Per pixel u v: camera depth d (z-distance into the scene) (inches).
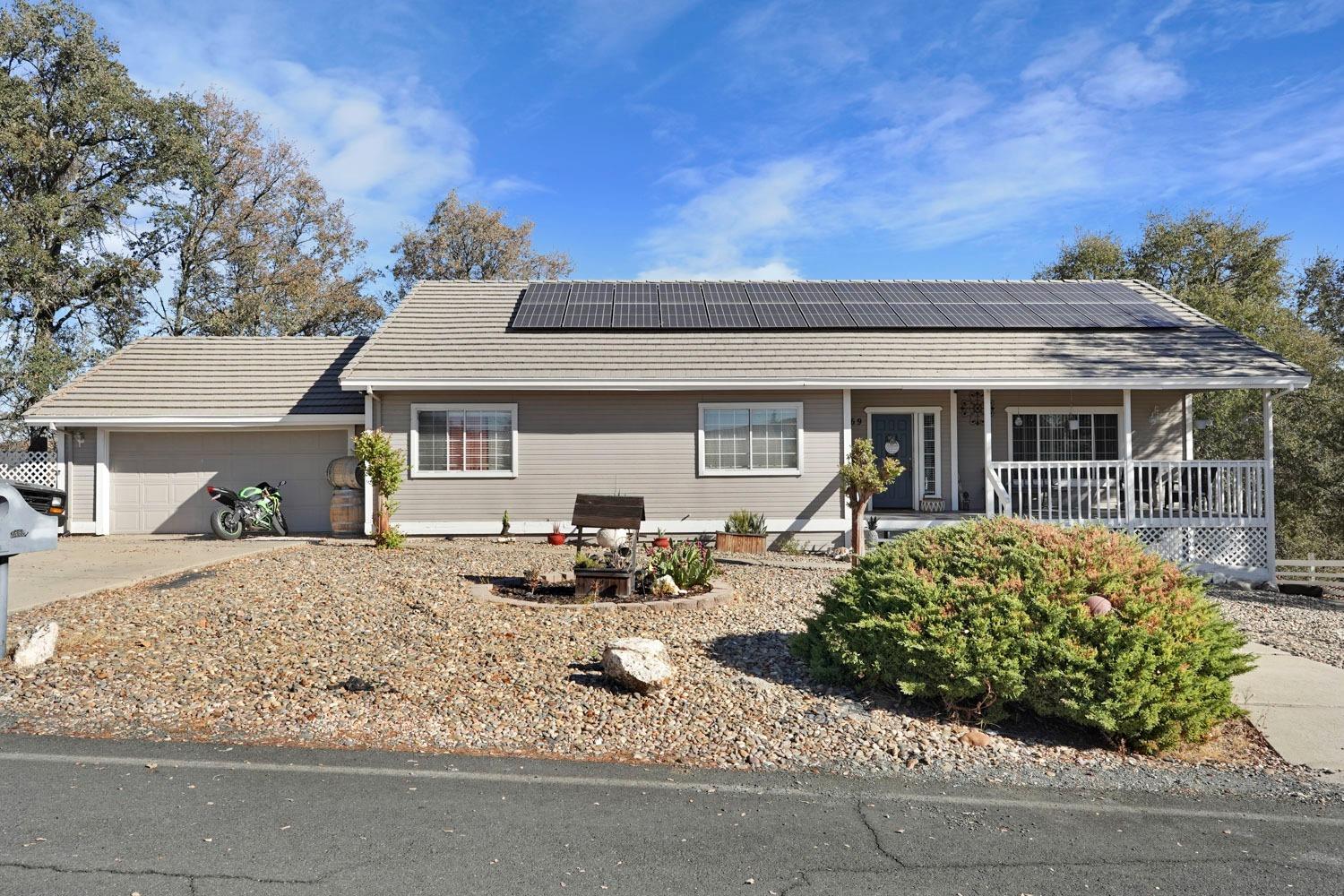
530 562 466.6
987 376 592.4
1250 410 969.5
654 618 333.4
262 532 648.4
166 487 661.3
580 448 606.5
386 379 580.1
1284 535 957.2
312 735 215.9
